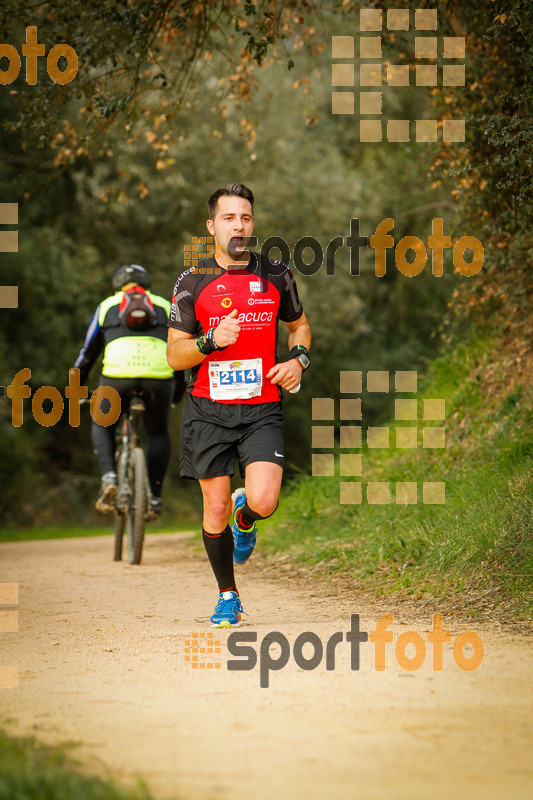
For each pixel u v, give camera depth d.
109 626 11.24
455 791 5.32
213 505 10.66
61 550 24.53
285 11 19.00
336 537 17.22
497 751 6.00
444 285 55.97
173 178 51.88
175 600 13.33
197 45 19.05
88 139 18.23
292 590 13.89
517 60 15.94
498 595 11.71
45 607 13.16
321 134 61.12
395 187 36.25
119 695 7.66
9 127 18.08
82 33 17.27
